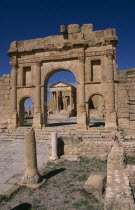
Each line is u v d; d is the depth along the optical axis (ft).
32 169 34.24
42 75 93.71
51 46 91.40
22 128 92.12
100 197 28.32
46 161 48.42
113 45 84.28
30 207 26.02
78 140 51.72
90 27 88.07
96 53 86.53
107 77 83.71
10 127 94.07
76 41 87.45
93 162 46.65
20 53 96.63
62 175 37.93
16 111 95.61
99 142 50.67
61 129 84.89
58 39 91.45
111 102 82.23
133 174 32.89
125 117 81.61
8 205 26.73
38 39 93.91
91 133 77.41
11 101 95.91
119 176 29.09
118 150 35.86
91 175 32.99
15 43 96.43
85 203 26.76
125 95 82.23
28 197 29.01
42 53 93.09
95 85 85.87
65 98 246.47
